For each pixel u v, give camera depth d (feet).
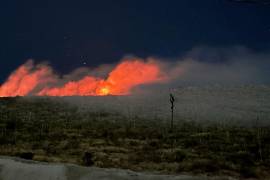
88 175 64.34
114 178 63.36
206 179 66.59
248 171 111.65
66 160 118.11
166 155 137.39
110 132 220.23
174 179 64.80
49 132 208.95
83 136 199.11
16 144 156.35
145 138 197.88
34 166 67.26
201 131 236.22
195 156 137.69
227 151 152.76
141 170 106.52
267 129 251.80
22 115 303.27
